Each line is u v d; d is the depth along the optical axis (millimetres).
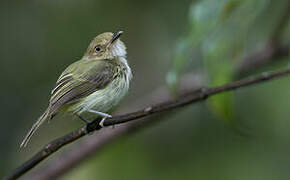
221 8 7734
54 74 13047
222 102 7555
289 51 10695
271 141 10898
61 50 13008
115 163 11195
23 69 13141
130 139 11438
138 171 11250
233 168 11125
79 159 10359
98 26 12953
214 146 11562
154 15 13234
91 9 13008
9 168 12633
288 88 10641
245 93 11070
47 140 12508
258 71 11359
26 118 13078
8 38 13117
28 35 13148
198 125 11836
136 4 13125
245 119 10961
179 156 11664
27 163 6691
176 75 7668
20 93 13156
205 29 7734
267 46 10961
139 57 13383
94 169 11125
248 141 11211
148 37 13266
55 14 13109
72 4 13031
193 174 11344
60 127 12469
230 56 7766
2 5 13219
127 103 13336
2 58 13055
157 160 11562
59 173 10320
